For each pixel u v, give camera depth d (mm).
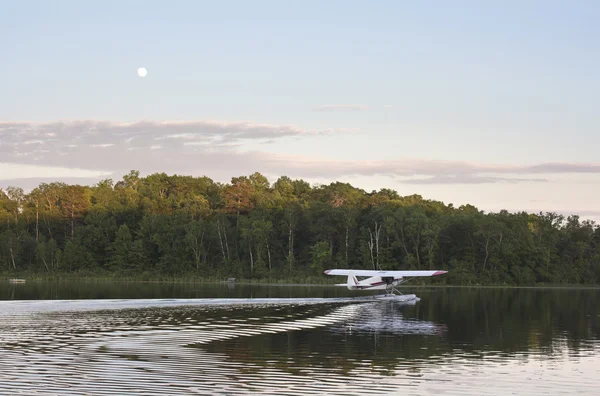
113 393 19016
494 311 48406
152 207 133375
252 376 21766
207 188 156625
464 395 19719
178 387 19953
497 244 108500
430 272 62531
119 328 34000
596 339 32250
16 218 135750
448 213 128875
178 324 36094
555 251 114562
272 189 152250
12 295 62156
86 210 137000
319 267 109875
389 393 19719
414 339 31250
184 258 118312
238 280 107562
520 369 23812
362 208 129000
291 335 32000
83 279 109188
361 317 41719
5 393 18859
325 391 19828
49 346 27453
